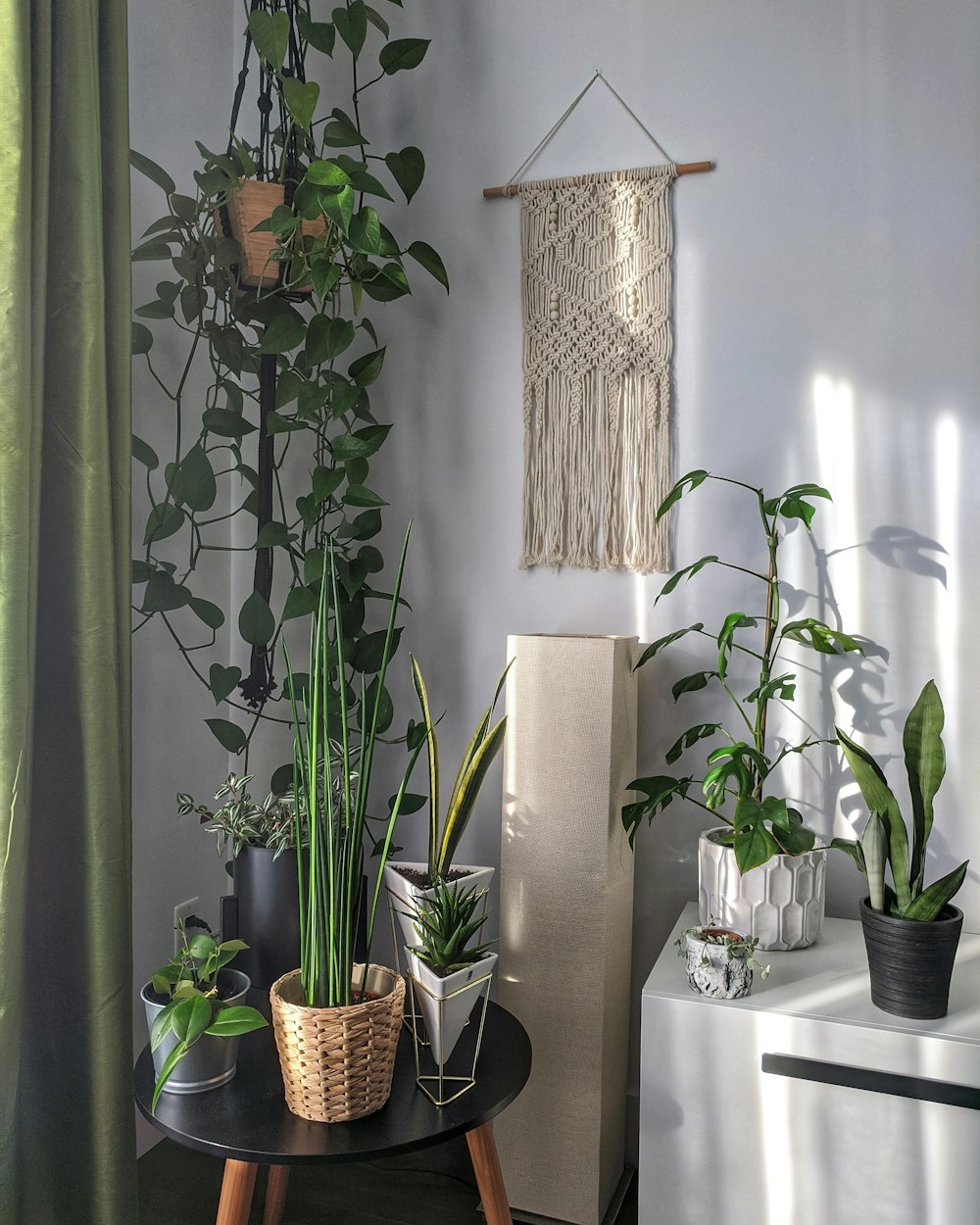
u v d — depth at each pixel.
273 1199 1.55
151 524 1.64
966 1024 1.30
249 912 1.54
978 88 1.65
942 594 1.67
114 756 1.33
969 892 1.65
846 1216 1.33
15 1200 1.21
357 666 1.84
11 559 1.17
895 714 1.69
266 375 1.82
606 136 1.88
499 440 1.95
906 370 1.69
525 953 1.62
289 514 2.05
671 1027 1.40
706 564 1.81
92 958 1.30
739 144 1.79
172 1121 1.17
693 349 1.82
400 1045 1.39
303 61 1.83
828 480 1.74
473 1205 1.67
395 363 2.02
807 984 1.43
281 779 1.83
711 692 1.81
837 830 1.73
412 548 2.01
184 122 1.85
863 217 1.71
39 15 1.24
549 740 1.61
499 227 1.95
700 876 1.62
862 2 1.72
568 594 1.90
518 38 1.94
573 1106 1.59
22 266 1.18
